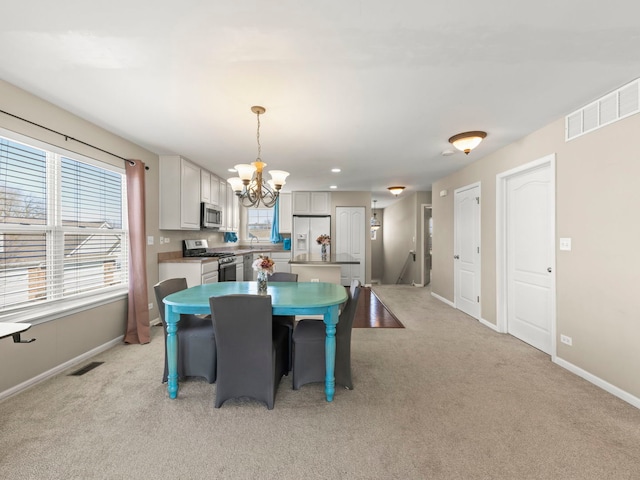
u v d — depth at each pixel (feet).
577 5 4.71
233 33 5.33
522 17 4.97
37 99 7.89
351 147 12.03
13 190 7.60
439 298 18.79
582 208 8.41
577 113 8.53
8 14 4.85
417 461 5.31
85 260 9.94
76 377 8.38
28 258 8.08
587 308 8.27
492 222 12.85
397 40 5.55
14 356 7.43
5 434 5.95
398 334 12.23
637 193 6.98
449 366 9.23
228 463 5.25
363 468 5.15
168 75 6.75
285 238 25.02
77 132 9.14
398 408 6.96
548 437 5.95
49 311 8.24
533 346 10.84
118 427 6.20
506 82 7.06
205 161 14.28
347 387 7.86
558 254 9.24
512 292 12.01
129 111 8.71
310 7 4.71
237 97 7.79
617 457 5.40
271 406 6.88
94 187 10.18
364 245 23.29
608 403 7.14
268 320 6.77
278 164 14.84
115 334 10.87
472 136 10.19
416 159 13.83
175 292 8.78
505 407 6.99
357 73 6.66
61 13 4.83
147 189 12.55
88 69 6.53
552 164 9.42
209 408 6.92
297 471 5.08
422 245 23.80
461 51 5.89
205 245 17.61
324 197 23.17
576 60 6.19
